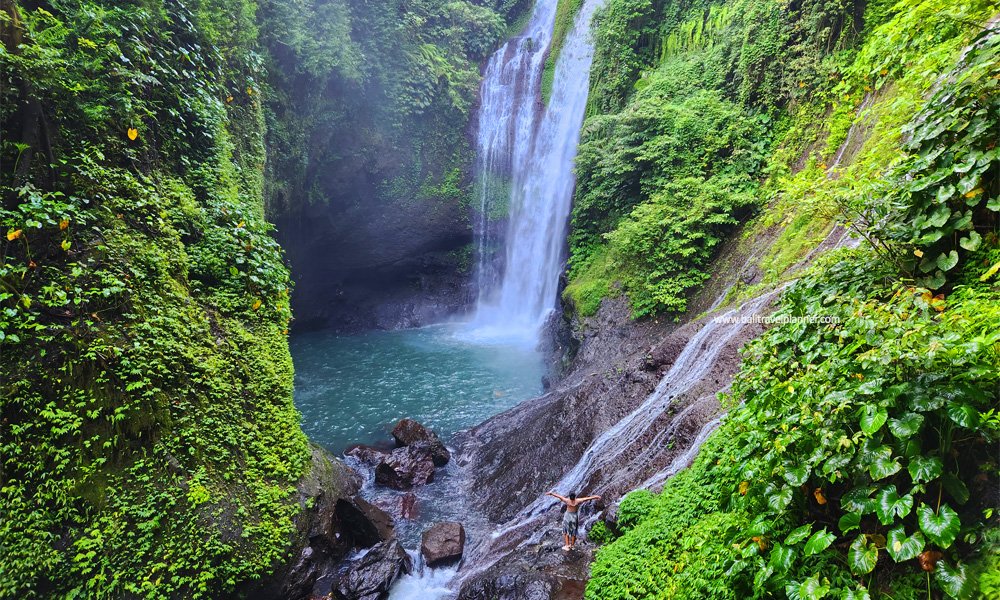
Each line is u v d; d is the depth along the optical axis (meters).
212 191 8.54
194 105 8.27
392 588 7.27
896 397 2.96
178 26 8.52
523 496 9.17
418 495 9.82
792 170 10.69
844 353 3.68
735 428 4.84
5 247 5.31
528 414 11.59
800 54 11.05
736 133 11.96
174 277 7.17
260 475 6.88
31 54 5.42
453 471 10.73
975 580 2.45
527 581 6.07
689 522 5.26
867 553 2.80
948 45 4.25
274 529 6.55
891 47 5.01
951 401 2.74
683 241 11.62
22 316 5.33
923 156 4.28
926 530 2.59
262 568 6.25
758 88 12.02
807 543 3.02
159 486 5.82
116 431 5.69
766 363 4.58
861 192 4.51
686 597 4.01
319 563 7.21
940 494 2.70
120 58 6.86
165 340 6.45
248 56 10.58
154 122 7.70
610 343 12.73
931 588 2.67
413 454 10.55
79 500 5.27
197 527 5.89
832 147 9.31
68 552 5.06
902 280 4.09
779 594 3.25
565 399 10.90
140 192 6.91
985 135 3.81
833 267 4.98
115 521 5.39
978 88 3.87
